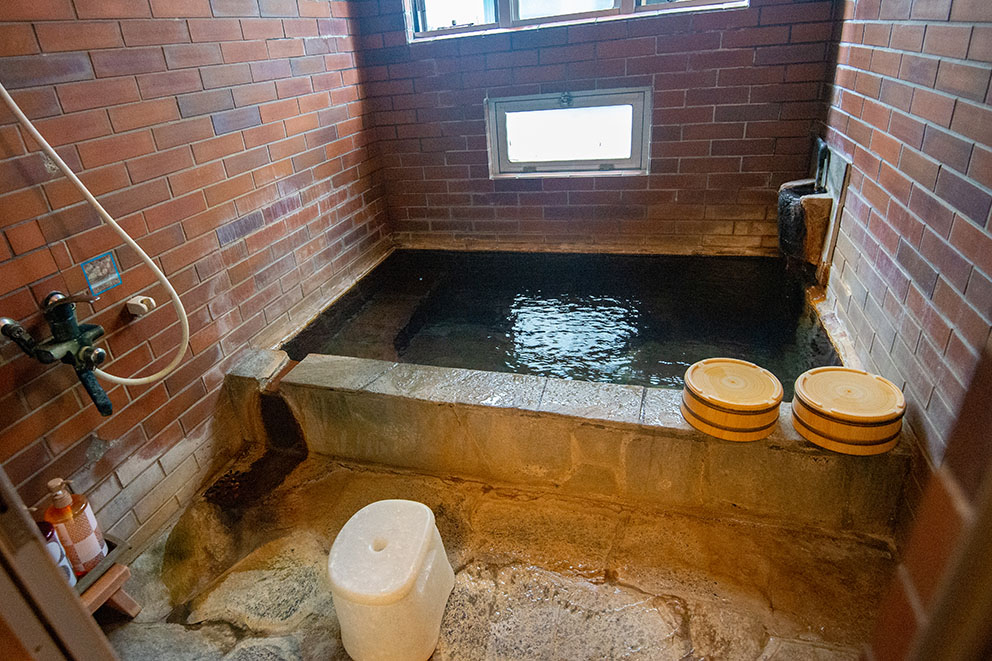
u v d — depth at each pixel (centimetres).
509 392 191
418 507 150
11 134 143
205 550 183
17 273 145
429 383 200
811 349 238
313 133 278
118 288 174
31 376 149
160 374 176
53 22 153
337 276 309
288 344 256
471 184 350
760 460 164
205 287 210
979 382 34
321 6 279
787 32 269
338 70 298
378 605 127
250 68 230
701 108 296
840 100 245
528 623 149
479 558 170
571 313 293
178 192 196
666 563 163
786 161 295
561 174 335
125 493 176
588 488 189
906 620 40
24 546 42
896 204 176
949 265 140
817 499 165
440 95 329
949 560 34
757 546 166
